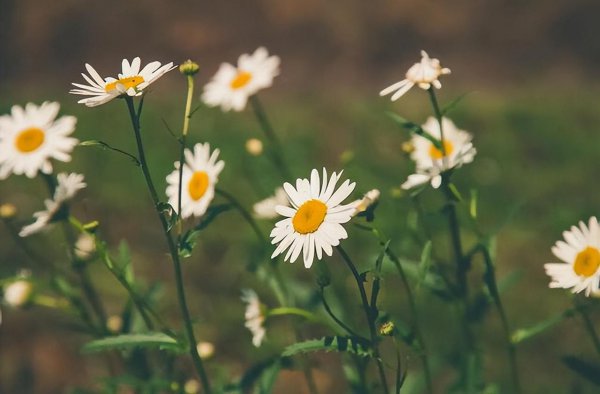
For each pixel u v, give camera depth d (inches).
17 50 84.0
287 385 36.2
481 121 58.5
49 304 29.5
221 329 38.5
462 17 75.9
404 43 76.3
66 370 37.6
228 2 81.7
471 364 29.5
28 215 48.4
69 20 84.1
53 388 37.1
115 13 83.4
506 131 56.2
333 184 24.4
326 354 36.4
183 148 25.7
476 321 29.3
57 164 53.9
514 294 39.3
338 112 61.5
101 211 48.2
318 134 57.2
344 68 75.4
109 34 83.1
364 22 77.2
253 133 56.9
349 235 40.6
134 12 83.0
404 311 37.3
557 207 45.5
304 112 62.3
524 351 36.1
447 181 27.4
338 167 51.9
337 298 32.0
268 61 34.5
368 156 52.7
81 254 30.0
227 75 34.8
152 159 53.3
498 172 50.3
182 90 71.9
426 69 25.8
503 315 28.1
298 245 24.2
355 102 63.9
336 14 77.9
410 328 28.0
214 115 61.3
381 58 75.9
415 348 27.3
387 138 56.1
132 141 56.4
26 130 28.9
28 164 28.5
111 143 56.4
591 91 64.8
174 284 41.7
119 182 51.1
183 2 82.4
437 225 41.6
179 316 39.5
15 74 81.9
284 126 58.7
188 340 26.8
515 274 31.6
